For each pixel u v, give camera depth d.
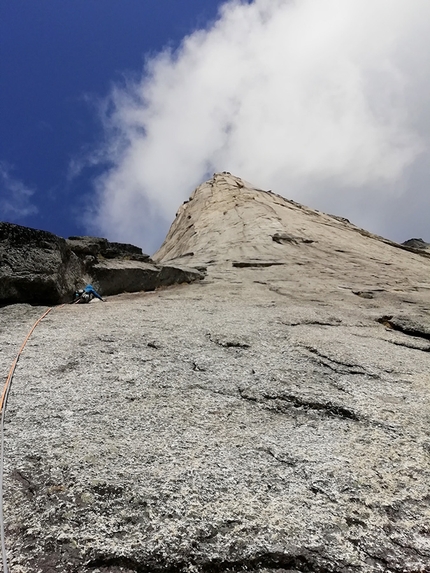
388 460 2.95
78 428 3.11
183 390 3.88
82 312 7.01
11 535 2.12
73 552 2.05
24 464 2.63
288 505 2.45
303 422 3.46
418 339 6.81
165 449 2.91
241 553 2.12
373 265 17.70
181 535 2.19
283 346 5.39
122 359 4.57
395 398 4.00
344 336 6.28
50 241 8.72
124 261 12.62
